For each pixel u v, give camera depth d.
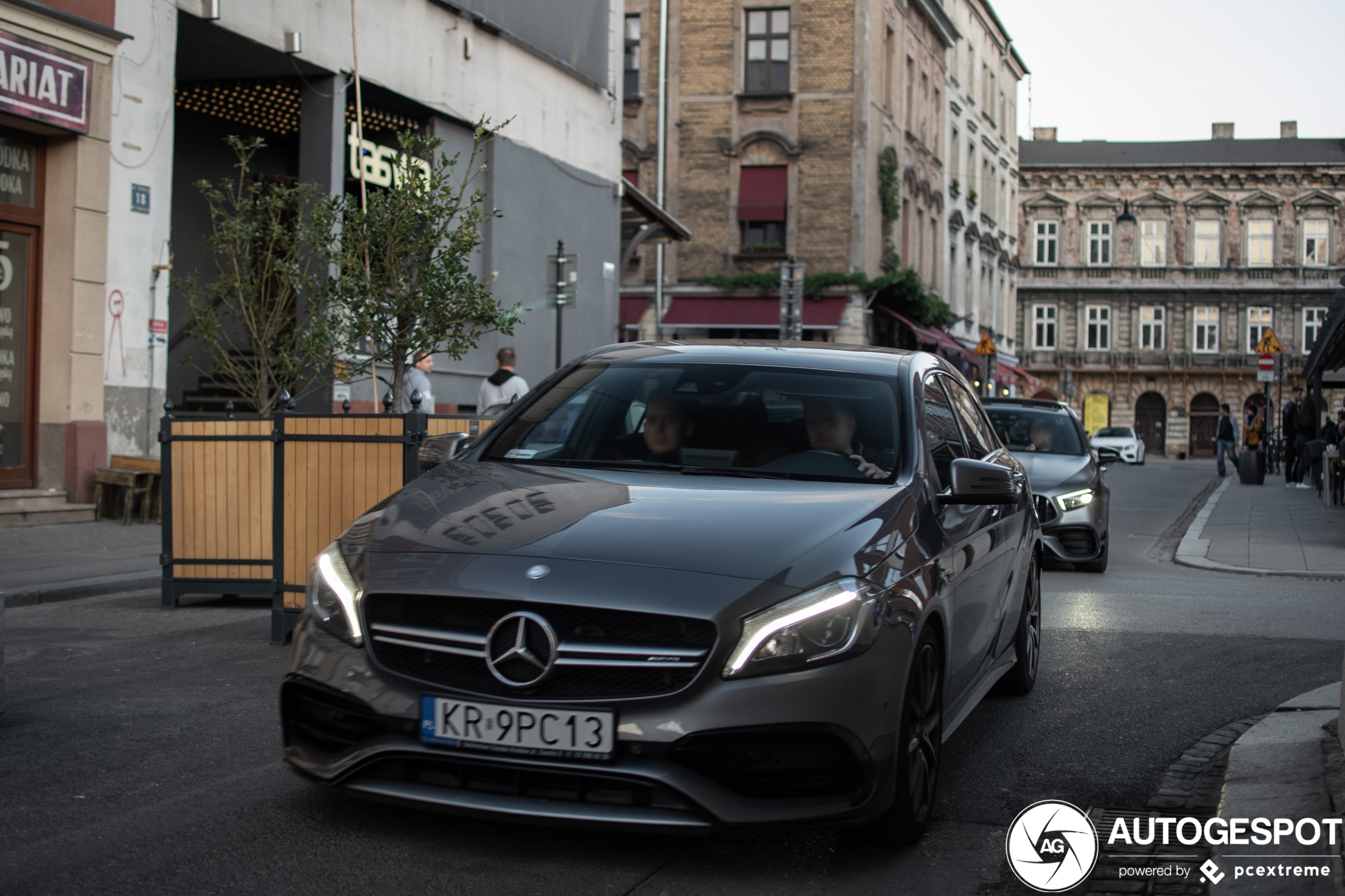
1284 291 63.66
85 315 12.86
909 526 4.15
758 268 34.53
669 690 3.45
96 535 11.75
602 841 3.89
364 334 11.92
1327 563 12.70
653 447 4.67
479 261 19.94
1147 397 65.06
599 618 3.49
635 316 34.62
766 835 4.02
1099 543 11.71
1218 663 7.13
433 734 3.54
